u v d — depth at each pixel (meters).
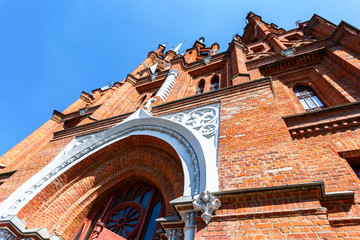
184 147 5.58
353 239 3.03
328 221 3.07
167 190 5.95
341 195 3.46
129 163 7.37
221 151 4.90
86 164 7.38
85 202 7.02
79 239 6.39
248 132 5.16
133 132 7.23
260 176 4.01
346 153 4.62
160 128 6.63
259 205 3.49
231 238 3.21
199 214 3.79
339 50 8.86
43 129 15.05
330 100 7.57
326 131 5.23
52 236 5.95
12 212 5.89
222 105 6.77
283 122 5.11
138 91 16.20
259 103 6.07
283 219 3.20
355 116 5.11
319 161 4.52
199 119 6.61
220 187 4.07
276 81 9.35
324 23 12.80
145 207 6.52
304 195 3.40
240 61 11.51
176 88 12.57
